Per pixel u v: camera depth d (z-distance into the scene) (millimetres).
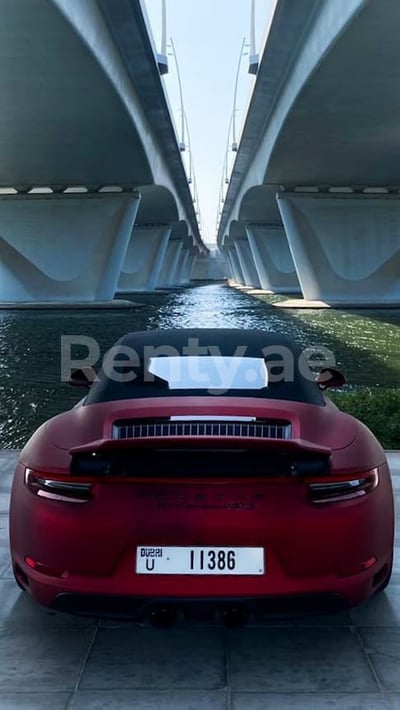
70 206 49562
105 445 2510
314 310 44156
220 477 2498
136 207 50750
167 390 3172
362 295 52062
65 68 23156
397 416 7332
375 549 2648
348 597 2557
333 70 23000
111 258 50969
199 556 2484
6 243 50188
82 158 39438
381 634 2949
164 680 2590
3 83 24797
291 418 2787
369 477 2705
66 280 50250
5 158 39250
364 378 15938
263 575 2471
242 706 2416
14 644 2877
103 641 2900
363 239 50562
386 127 31688
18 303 48125
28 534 2682
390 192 51750
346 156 39281
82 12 20297
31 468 2789
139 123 33875
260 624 3045
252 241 87250
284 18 23406
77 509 2553
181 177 63719
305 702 2439
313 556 2488
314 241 51500
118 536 2498
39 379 16062
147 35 25281
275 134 35094
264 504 2504
